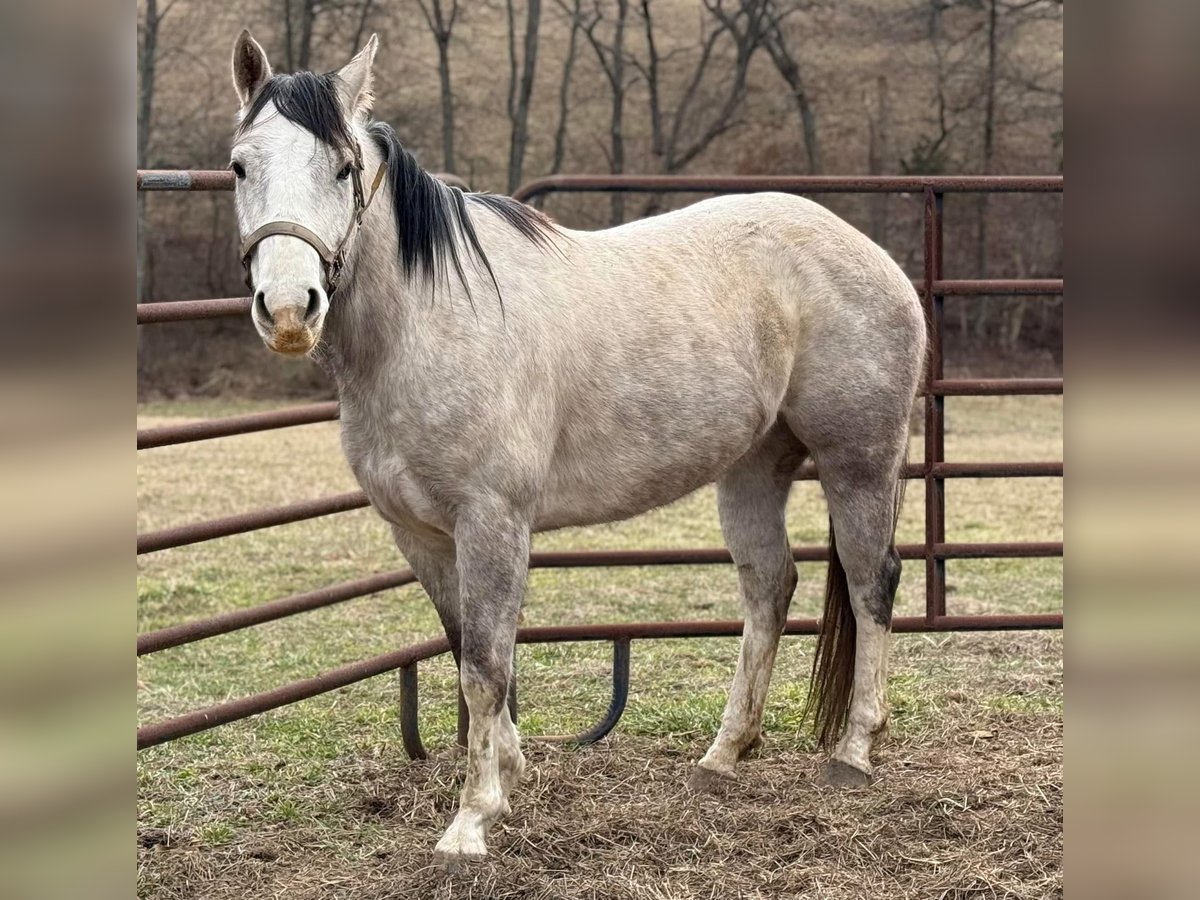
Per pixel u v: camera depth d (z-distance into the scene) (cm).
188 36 1938
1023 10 1980
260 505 850
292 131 244
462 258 285
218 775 357
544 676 464
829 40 2055
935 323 410
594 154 2089
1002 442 1111
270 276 236
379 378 277
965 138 2023
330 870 290
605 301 306
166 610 572
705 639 520
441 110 2047
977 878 271
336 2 1997
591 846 296
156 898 273
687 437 315
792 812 312
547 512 306
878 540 344
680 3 2111
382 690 452
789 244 337
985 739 371
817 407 338
